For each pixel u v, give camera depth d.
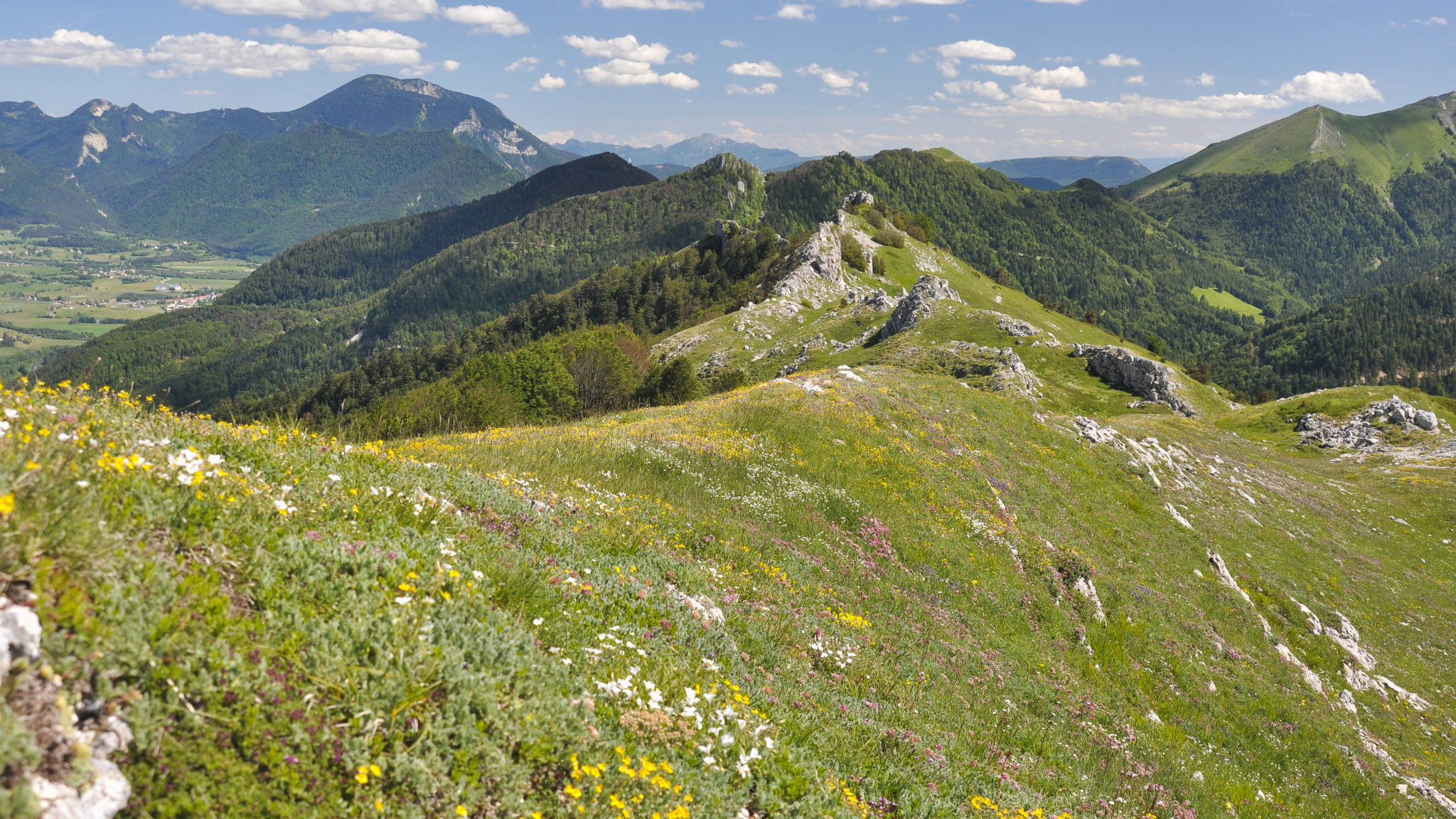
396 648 4.82
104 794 3.26
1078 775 13.18
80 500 4.15
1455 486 64.06
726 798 5.74
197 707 3.87
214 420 8.16
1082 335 173.50
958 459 29.50
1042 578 22.75
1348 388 98.38
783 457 23.67
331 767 4.05
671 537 14.45
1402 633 37.12
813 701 9.41
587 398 64.12
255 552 5.01
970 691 14.61
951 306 116.81
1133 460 41.59
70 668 3.49
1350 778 20.38
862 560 18.67
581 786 4.80
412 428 34.25
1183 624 25.06
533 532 9.80
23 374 5.96
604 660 6.84
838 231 180.50
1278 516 47.53
